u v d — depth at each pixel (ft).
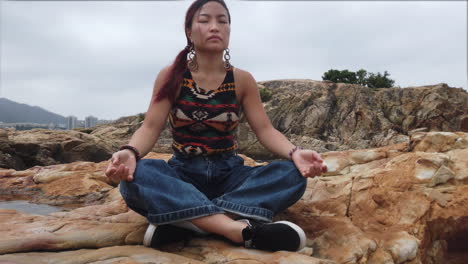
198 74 6.80
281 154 6.66
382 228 6.73
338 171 9.12
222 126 6.73
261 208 5.85
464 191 7.23
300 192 6.14
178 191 5.64
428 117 70.64
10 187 11.85
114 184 12.28
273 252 5.23
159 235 5.63
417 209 6.93
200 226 5.67
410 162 7.91
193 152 6.68
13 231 6.14
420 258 6.41
